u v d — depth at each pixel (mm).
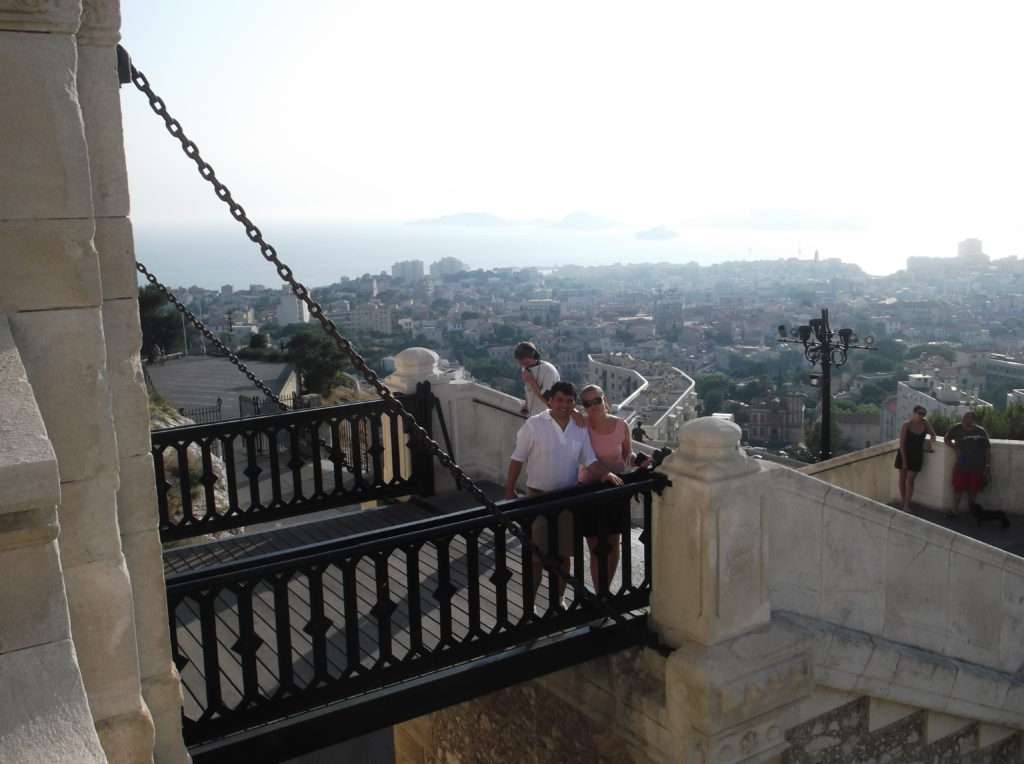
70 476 2533
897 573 5715
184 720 3803
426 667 4375
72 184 2459
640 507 8336
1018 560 6395
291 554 3945
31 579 2057
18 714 1910
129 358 2840
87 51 2668
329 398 26312
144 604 2947
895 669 5547
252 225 3795
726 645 4789
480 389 8391
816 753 5375
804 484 5137
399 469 7973
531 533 4832
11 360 2201
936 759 6094
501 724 6879
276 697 3988
